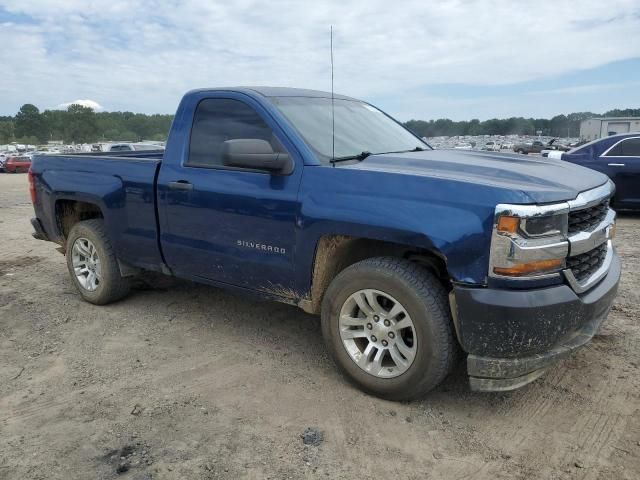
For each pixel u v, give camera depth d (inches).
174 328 177.6
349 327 133.2
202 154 159.3
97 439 115.2
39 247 313.6
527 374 115.2
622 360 146.9
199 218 156.3
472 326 111.7
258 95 152.2
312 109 157.9
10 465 107.0
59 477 103.2
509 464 105.3
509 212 106.3
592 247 121.0
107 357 156.7
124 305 200.5
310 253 132.7
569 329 113.7
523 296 108.0
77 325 182.1
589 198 120.1
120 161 181.3
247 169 146.5
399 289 120.0
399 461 107.0
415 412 124.4
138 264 182.2
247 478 102.3
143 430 118.3
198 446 112.3
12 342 168.7
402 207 117.7
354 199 124.5
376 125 174.1
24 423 122.3
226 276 155.9
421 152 160.2
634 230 335.6
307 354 156.3
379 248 137.1
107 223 185.3
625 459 105.3
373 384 128.4
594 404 125.8
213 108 159.2
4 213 483.5
